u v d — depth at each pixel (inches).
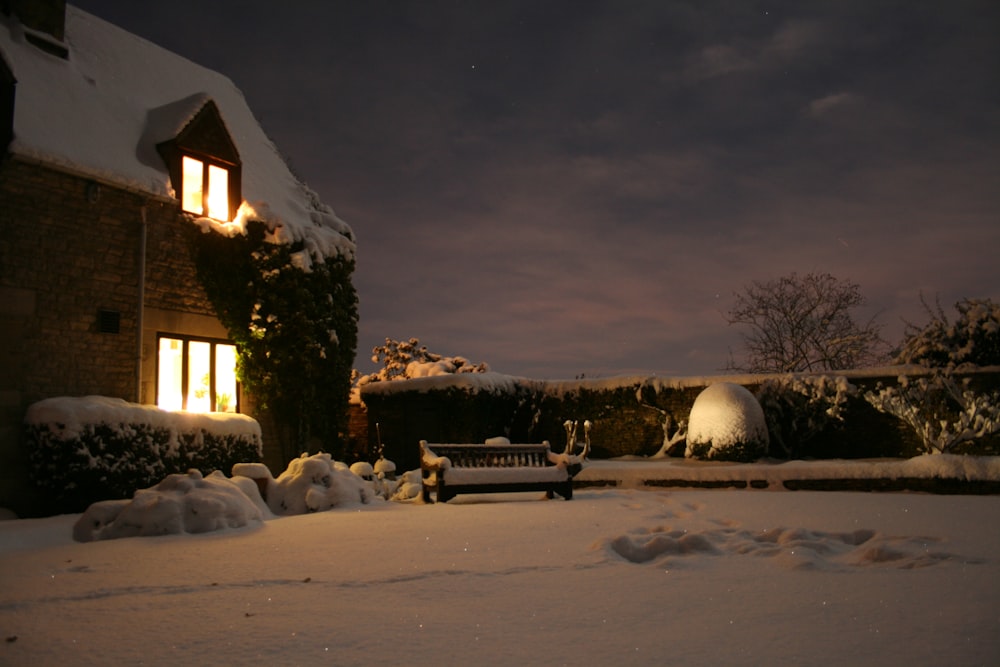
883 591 179.2
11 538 286.5
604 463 685.9
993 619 152.2
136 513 302.4
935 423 645.3
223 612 167.6
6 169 423.8
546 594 180.4
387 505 427.5
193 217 530.3
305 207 650.2
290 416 585.6
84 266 458.9
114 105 531.2
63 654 139.0
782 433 733.9
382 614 162.9
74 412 412.8
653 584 190.5
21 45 491.8
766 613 159.6
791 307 1221.7
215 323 544.1
